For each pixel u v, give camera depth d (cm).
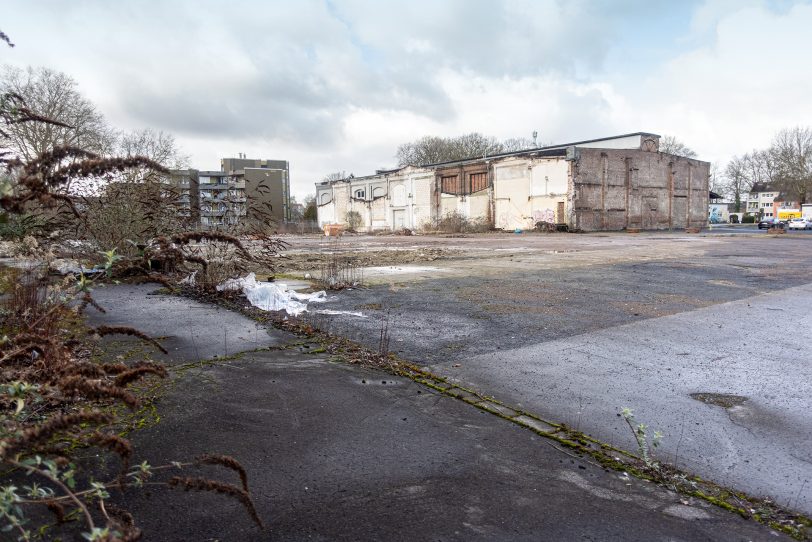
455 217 4459
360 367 445
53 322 325
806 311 707
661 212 4372
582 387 404
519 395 386
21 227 387
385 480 262
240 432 312
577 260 1468
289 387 392
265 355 472
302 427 322
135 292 805
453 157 6800
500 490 255
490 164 4388
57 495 231
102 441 152
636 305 743
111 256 229
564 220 3850
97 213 688
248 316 638
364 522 225
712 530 226
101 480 247
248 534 214
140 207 752
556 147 4581
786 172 6084
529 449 300
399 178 5294
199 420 326
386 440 308
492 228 4381
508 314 674
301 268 1208
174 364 436
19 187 165
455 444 304
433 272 1153
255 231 823
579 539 217
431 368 446
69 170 161
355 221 5909
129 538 137
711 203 8425
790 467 283
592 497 251
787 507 245
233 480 255
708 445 309
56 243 481
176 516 224
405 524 225
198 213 813
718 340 551
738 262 1394
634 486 262
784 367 459
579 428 330
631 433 323
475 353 495
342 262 1341
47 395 204
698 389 403
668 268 1239
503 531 221
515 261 1442
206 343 507
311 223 6072
